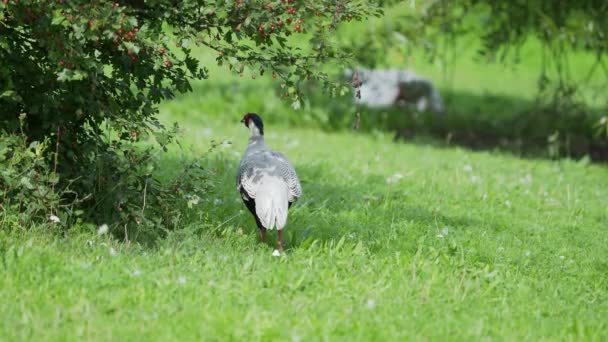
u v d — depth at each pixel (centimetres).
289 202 1326
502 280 1215
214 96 3325
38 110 1217
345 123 3155
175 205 1355
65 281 1017
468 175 2127
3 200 1212
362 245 1341
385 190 1855
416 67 5000
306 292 1070
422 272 1195
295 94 1205
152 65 1209
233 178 1786
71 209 1234
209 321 940
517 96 4294
